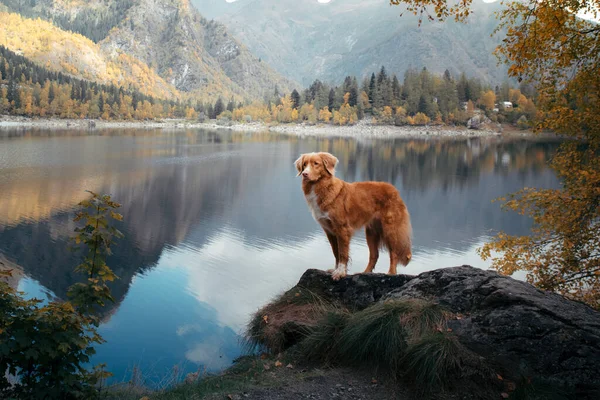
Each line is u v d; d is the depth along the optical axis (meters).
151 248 18.52
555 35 6.51
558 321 4.21
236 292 13.51
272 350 6.29
